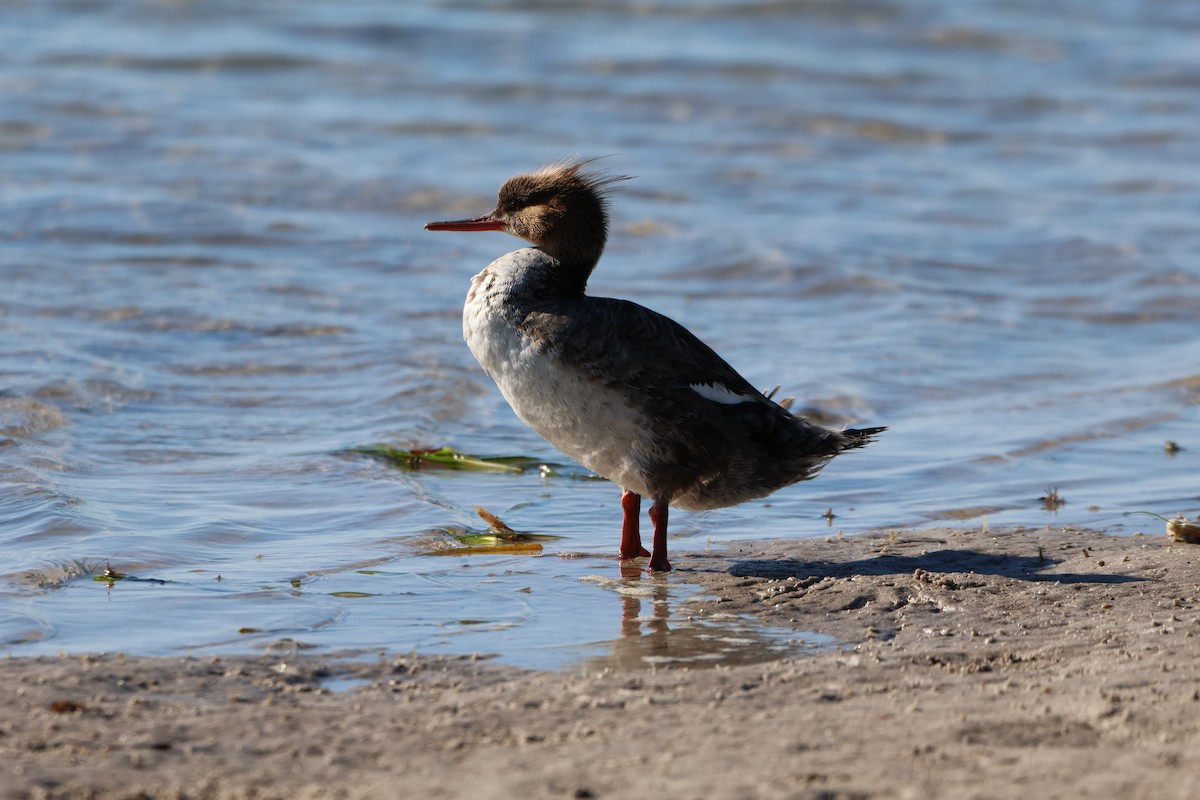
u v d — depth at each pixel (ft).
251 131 92.73
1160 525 36.96
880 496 40.81
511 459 43.01
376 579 31.14
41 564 30.78
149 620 27.53
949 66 121.19
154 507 36.29
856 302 65.10
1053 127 105.91
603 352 31.37
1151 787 17.88
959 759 19.17
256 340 55.31
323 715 21.83
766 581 31.65
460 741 20.56
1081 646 25.57
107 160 84.28
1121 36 133.69
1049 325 62.80
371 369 52.11
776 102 107.86
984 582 30.58
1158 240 77.20
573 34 124.06
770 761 19.21
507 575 31.91
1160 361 57.41
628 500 33.68
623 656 25.85
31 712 21.44
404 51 117.19
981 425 48.39
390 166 86.38
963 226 79.87
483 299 32.94
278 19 124.16
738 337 58.54
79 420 44.47
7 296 59.00
